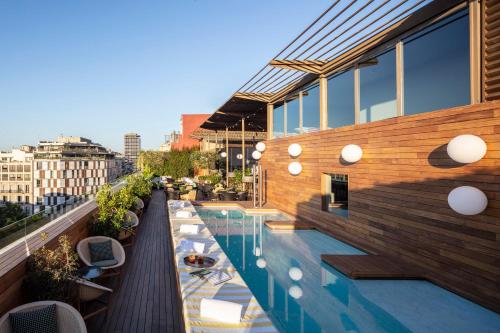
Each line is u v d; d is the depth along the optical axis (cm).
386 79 713
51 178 10425
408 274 558
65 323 329
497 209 447
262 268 637
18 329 311
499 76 473
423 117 575
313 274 603
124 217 789
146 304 480
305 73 948
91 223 709
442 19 572
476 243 475
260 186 1280
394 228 643
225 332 331
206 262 539
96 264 545
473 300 473
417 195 586
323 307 476
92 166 11506
